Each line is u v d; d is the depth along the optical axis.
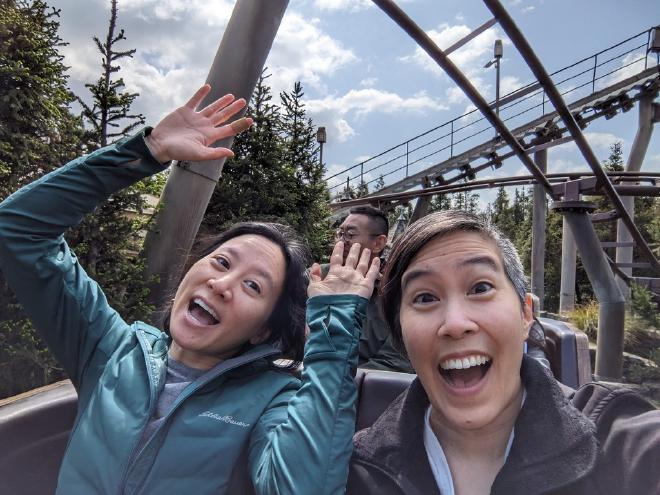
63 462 0.66
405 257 0.53
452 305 0.48
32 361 1.43
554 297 9.62
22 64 1.54
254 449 0.63
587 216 2.29
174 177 1.71
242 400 0.68
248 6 1.65
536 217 5.57
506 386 0.48
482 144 5.79
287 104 3.00
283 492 0.53
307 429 0.56
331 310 0.63
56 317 0.74
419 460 0.52
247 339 0.76
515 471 0.45
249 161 2.45
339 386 0.59
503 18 1.31
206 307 0.71
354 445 0.58
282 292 0.77
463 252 0.49
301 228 2.76
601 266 2.28
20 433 0.76
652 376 2.45
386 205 4.32
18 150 1.54
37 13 1.73
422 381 0.51
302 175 2.94
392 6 1.31
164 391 0.69
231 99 0.75
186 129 0.74
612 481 0.43
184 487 0.61
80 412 0.71
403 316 0.52
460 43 1.49
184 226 1.69
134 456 0.62
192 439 0.63
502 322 0.47
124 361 0.73
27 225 0.69
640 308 3.47
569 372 1.22
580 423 0.45
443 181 6.09
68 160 1.65
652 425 0.44
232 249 0.73
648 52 5.38
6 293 1.43
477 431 0.50
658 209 6.37
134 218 1.80
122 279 1.59
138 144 0.72
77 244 1.60
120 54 1.71
